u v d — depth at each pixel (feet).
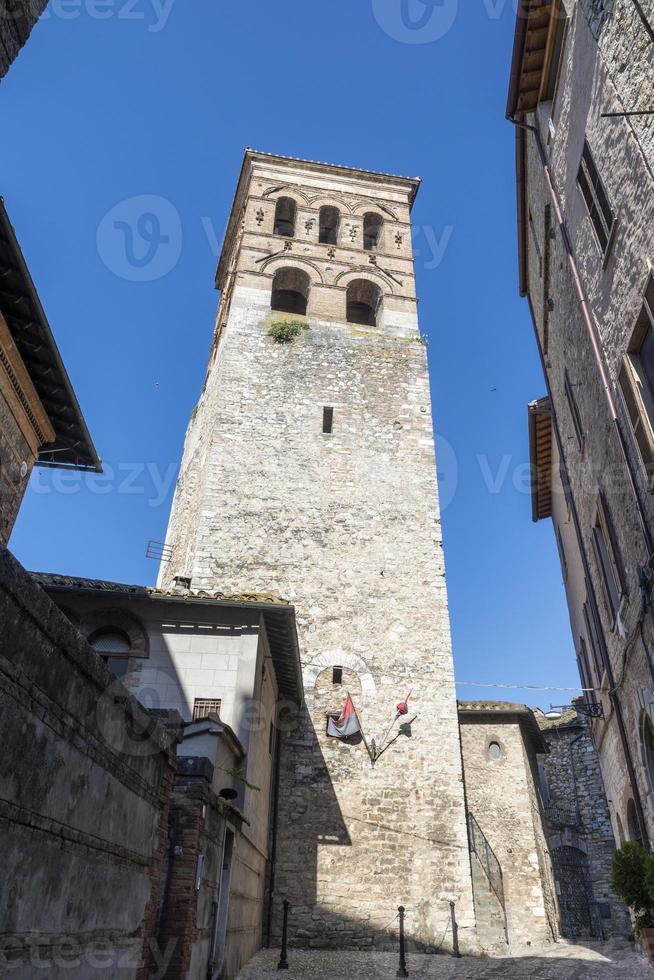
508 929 61.52
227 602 41.98
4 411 31.12
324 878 49.06
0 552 10.82
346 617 60.18
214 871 27.12
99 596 41.22
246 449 67.87
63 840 13.20
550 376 56.18
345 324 80.48
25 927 11.49
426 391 76.02
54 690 12.92
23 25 18.79
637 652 34.47
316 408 72.23
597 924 79.82
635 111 25.98
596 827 85.51
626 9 26.99
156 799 20.03
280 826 50.57
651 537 29.30
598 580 43.73
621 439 32.09
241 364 73.82
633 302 29.09
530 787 72.59
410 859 50.39
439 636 60.39
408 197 97.96
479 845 65.57
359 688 57.06
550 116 42.98
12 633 11.32
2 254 26.45
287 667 50.78
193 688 40.11
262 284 81.97
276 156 94.99
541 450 69.51
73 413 35.50
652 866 26.50
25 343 31.27
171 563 77.36
